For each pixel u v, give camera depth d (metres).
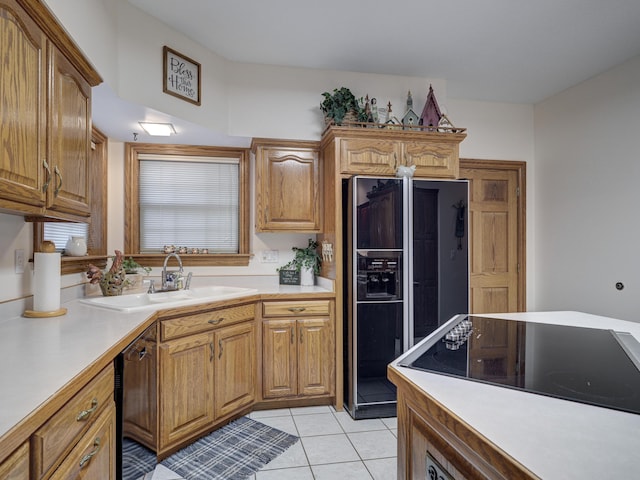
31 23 1.32
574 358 1.08
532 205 3.96
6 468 0.73
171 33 2.57
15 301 1.79
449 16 2.47
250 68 3.10
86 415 1.11
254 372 2.73
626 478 0.51
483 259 3.88
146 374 1.79
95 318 1.82
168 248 3.19
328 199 3.01
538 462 0.55
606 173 3.19
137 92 2.34
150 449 1.88
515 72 3.24
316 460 2.12
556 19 2.50
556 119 3.71
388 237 2.68
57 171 1.49
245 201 3.35
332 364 2.82
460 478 0.72
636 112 2.95
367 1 2.32
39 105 1.37
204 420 2.33
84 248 2.40
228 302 2.48
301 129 3.17
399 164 2.88
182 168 3.31
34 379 1.00
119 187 3.15
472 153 3.85
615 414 0.72
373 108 3.02
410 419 0.96
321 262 3.25
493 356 1.11
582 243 3.40
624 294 3.02
